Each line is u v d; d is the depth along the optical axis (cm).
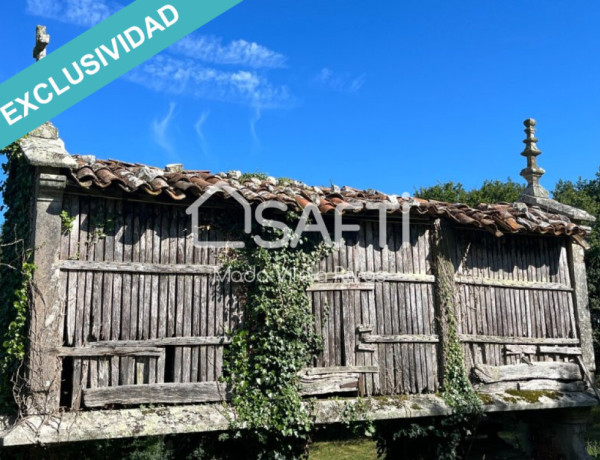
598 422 1504
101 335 622
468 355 812
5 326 636
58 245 612
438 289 802
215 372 668
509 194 2378
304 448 696
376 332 756
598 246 1580
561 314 895
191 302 671
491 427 1118
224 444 720
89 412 598
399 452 827
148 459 902
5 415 582
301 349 700
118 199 652
